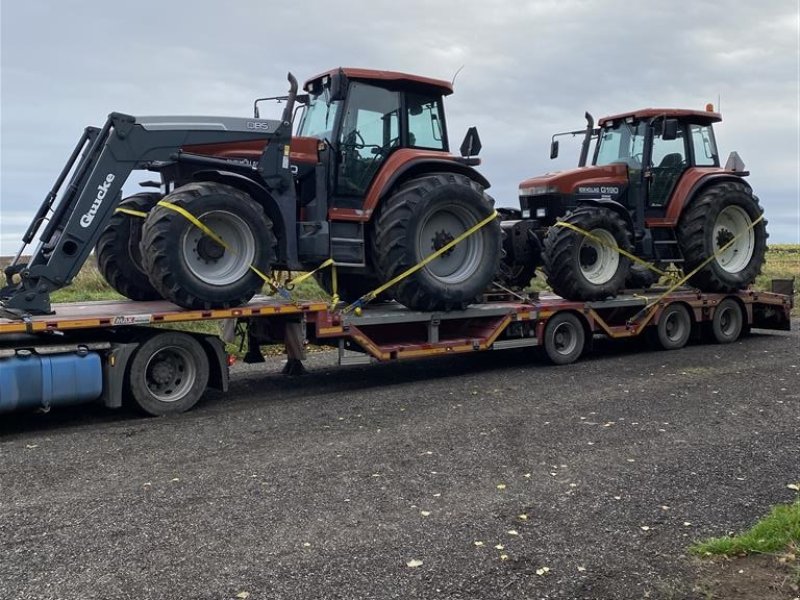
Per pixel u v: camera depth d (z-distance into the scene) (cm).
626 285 1218
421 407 717
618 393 772
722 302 1140
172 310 729
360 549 397
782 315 1230
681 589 352
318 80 873
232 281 736
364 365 994
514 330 941
